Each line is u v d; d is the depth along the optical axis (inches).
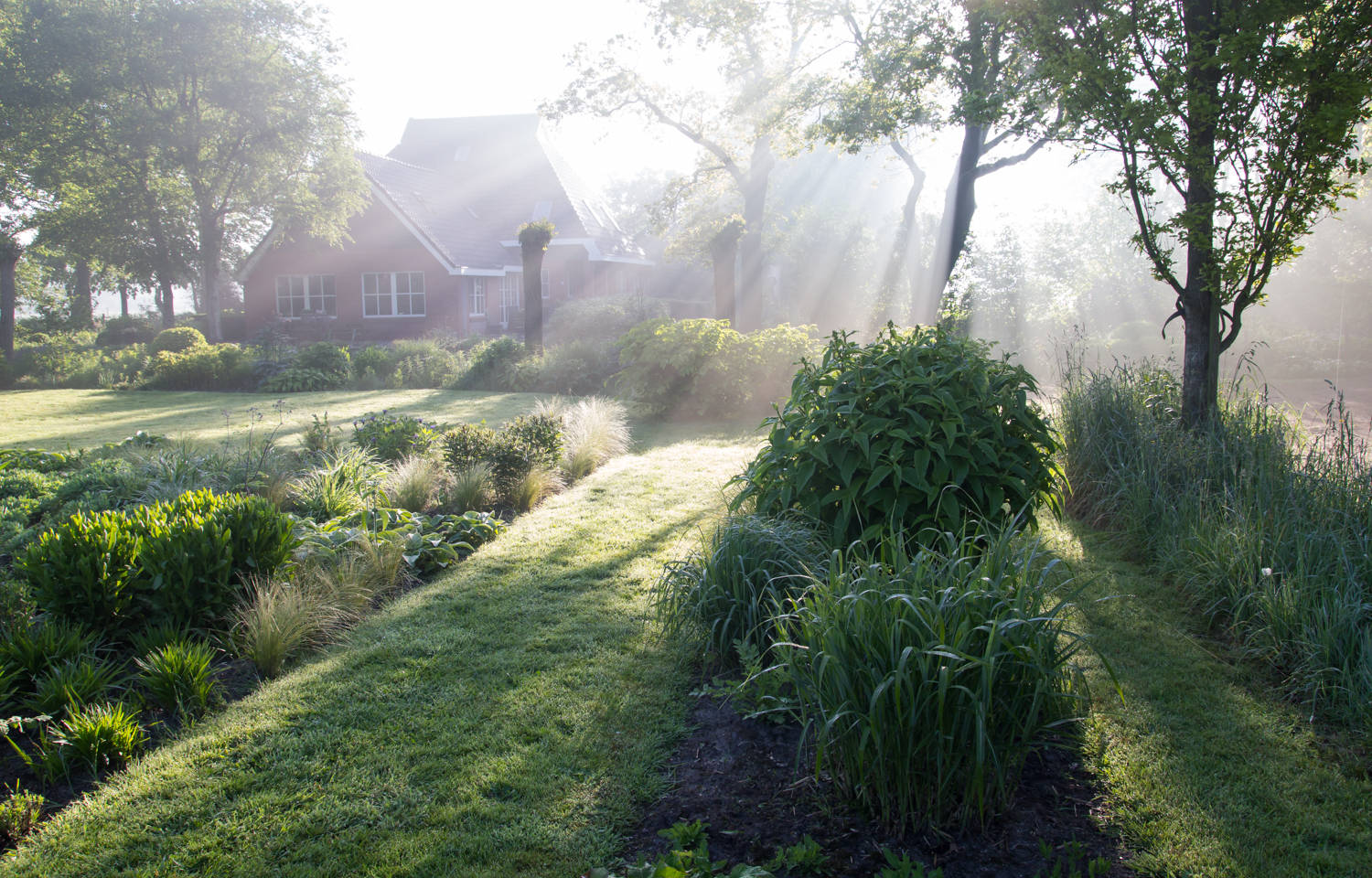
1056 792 100.6
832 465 148.5
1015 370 158.7
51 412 559.5
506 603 170.7
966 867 87.3
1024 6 238.7
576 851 93.0
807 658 102.3
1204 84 213.5
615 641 149.6
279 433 425.1
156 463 274.5
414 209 1102.4
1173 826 93.8
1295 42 205.9
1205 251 216.8
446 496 255.8
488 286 1118.4
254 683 138.8
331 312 1116.5
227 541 159.3
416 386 674.8
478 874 89.5
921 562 106.3
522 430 283.4
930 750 90.7
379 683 135.0
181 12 971.3
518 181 1219.2
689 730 118.6
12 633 137.5
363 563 183.6
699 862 86.3
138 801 104.2
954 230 639.1
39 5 968.9
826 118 598.9
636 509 245.6
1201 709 120.6
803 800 100.0
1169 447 206.2
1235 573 149.9
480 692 130.9
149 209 1050.7
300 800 103.7
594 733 117.6
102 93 973.8
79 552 146.0
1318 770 104.4
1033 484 150.3
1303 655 125.4
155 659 130.0
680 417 446.9
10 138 985.5
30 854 94.9
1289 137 204.2
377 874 90.0
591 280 1188.5
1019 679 92.5
